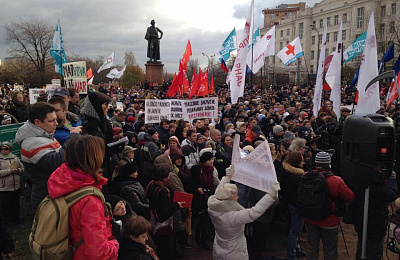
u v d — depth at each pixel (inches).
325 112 471.8
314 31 2731.3
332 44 2527.1
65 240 79.9
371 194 161.5
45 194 126.3
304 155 242.8
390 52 611.8
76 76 295.9
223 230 141.8
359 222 167.9
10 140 235.8
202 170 215.6
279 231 245.8
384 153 146.3
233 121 416.8
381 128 144.9
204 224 215.5
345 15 2378.2
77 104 238.2
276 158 227.1
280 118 454.9
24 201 275.0
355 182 153.3
